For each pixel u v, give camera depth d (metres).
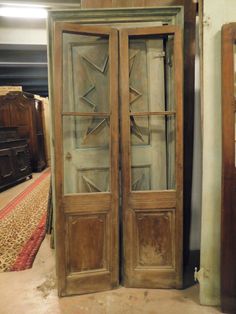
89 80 1.99
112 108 1.89
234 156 1.70
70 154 1.98
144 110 2.03
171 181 2.05
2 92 6.75
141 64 1.99
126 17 1.96
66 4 3.63
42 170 7.30
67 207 1.91
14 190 5.16
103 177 2.05
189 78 2.17
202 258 1.85
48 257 2.57
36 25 4.63
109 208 1.96
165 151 2.05
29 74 7.49
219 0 1.69
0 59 5.90
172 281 2.03
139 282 2.04
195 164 2.34
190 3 2.12
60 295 1.96
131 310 1.81
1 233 3.10
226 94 1.67
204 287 1.85
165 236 2.01
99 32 1.82
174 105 1.93
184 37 2.13
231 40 1.63
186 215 2.30
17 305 1.88
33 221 3.47
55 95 1.82
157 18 1.96
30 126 6.86
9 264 2.43
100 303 1.88
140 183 2.07
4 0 3.48
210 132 1.77
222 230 1.76
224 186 1.73
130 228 1.99
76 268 1.97
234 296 1.77
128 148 1.92
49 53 1.95
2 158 5.09
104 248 2.00
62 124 1.87
